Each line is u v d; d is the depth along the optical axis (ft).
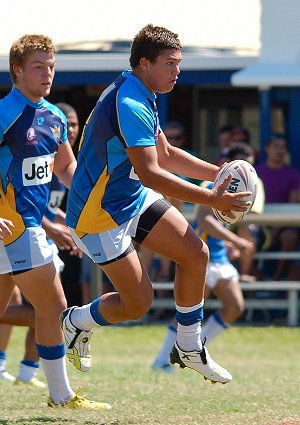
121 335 160.56
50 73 71.72
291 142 200.75
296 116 200.23
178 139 155.22
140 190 67.51
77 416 70.64
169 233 67.05
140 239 67.82
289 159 201.05
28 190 72.08
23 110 71.56
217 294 123.03
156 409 75.15
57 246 93.45
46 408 75.51
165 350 118.11
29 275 72.43
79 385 95.86
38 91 71.56
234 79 184.24
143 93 65.51
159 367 118.01
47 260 72.90
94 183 66.39
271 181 175.52
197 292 68.54
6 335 100.48
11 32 212.43
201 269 67.87
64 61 197.67
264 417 69.62
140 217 67.41
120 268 67.15
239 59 195.72
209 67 196.44
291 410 73.72
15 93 71.97
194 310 68.95
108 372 113.29
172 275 171.83
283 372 117.29
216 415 71.26
